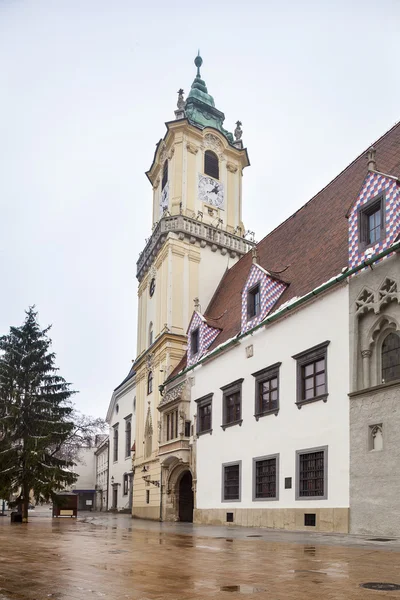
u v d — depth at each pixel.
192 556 12.33
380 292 21.50
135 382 54.94
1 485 35.00
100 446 82.75
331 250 27.66
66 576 9.24
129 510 58.59
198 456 33.94
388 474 19.70
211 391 33.53
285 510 25.00
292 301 26.86
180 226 45.38
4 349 39.03
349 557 11.93
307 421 24.53
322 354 24.23
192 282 45.00
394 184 21.94
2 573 9.63
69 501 42.09
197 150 49.09
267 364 28.19
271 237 38.62
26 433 37.16
